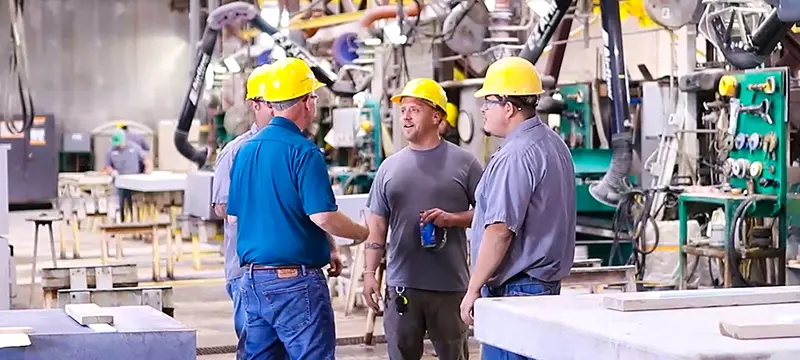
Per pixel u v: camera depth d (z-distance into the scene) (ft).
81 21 68.18
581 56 40.27
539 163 12.10
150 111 69.67
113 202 47.80
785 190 22.74
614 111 25.43
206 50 38.50
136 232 34.58
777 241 22.95
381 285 24.82
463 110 29.94
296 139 13.11
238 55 40.88
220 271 36.91
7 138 63.72
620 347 7.68
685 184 25.93
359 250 27.48
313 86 13.47
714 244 23.85
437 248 14.89
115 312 11.79
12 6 35.37
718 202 22.84
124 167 54.08
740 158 23.62
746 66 24.16
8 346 9.89
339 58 35.63
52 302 17.28
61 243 40.83
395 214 15.12
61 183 54.03
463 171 15.14
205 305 30.14
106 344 10.33
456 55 32.83
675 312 9.10
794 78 26.84
